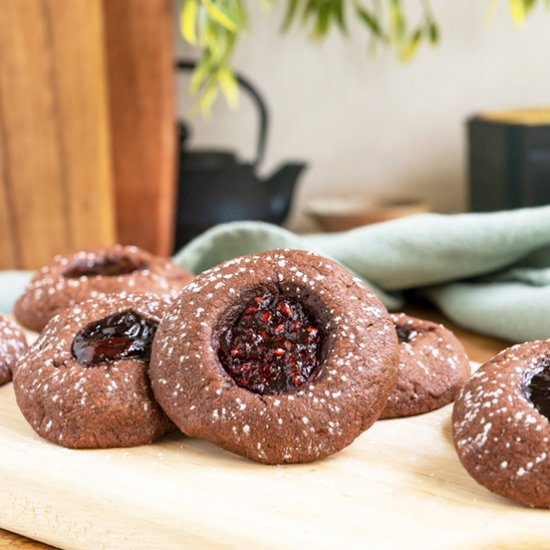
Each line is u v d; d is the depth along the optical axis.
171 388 0.34
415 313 0.51
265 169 0.89
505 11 0.85
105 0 0.64
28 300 0.45
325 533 0.30
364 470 0.33
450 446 0.35
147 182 0.67
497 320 0.46
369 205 0.80
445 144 0.88
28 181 0.66
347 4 0.85
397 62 0.87
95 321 0.37
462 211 0.89
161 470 0.33
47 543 0.33
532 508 0.31
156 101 0.66
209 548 0.31
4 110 0.65
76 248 0.67
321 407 0.33
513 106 0.88
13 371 0.39
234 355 0.34
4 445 0.35
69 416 0.35
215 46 0.65
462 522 0.31
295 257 0.35
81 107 0.65
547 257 0.48
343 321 0.34
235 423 0.33
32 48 0.64
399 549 0.30
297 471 0.33
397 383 0.37
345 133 0.88
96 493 0.32
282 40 0.86
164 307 0.38
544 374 0.34
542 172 0.72
